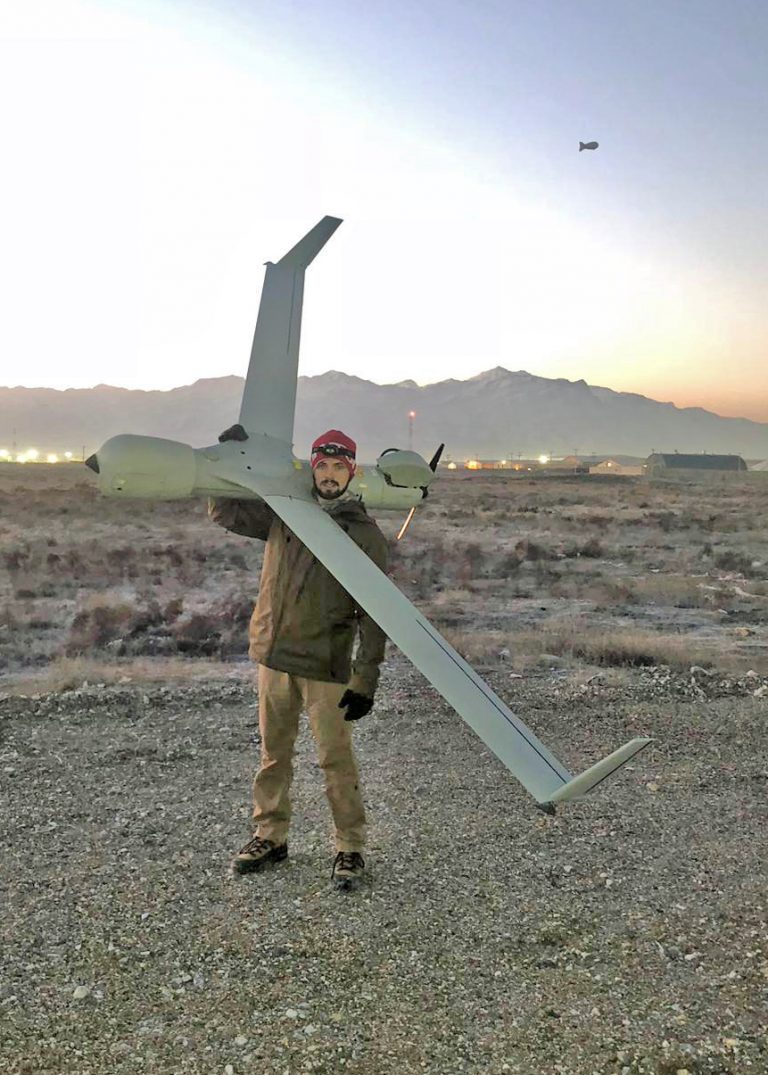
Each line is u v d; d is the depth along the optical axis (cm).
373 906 380
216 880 402
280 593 397
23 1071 266
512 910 379
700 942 354
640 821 486
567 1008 307
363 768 567
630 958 341
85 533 2622
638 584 1727
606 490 7006
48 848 434
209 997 308
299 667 392
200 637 1125
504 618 1382
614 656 1002
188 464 345
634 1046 286
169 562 1902
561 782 249
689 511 4372
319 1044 283
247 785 528
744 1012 305
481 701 275
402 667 877
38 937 347
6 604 1398
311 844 448
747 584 1789
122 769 554
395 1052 280
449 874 414
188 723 660
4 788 516
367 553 382
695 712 714
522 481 9231
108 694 741
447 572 1912
